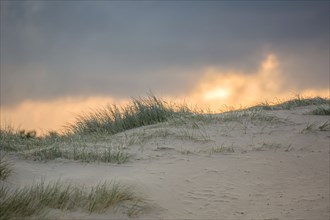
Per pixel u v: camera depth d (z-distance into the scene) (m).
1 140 9.52
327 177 8.16
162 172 7.86
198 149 9.45
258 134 10.60
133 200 6.36
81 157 8.39
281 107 13.52
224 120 11.62
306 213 6.54
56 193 6.09
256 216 6.37
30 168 7.70
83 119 12.04
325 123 11.16
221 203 6.78
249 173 8.16
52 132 11.30
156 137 10.15
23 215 5.46
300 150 9.63
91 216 5.78
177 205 6.57
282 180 7.93
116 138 10.24
